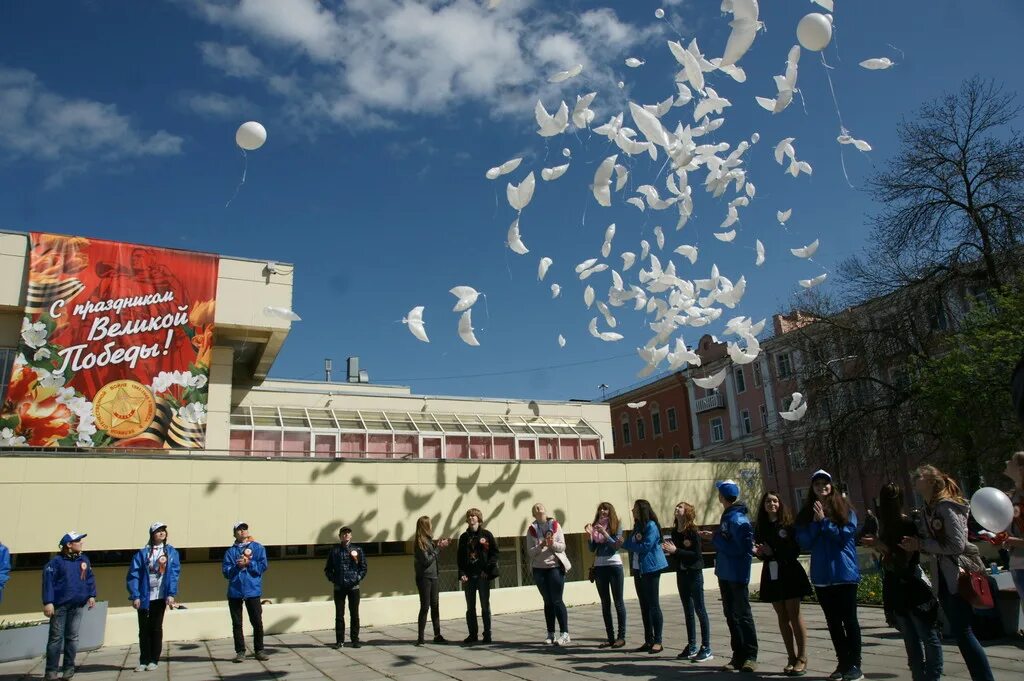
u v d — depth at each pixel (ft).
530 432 74.84
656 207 21.68
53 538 40.09
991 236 66.64
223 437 56.44
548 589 28.12
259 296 57.16
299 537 45.65
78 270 50.93
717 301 23.61
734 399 140.15
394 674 24.16
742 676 20.40
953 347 61.05
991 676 14.98
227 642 35.06
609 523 27.37
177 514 43.09
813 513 19.15
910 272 72.02
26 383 47.62
